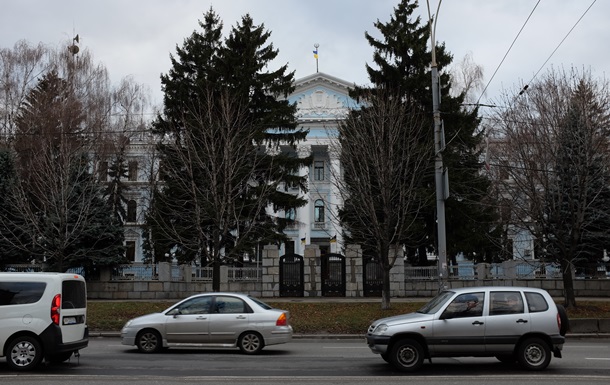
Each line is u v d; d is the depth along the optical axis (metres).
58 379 10.52
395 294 29.16
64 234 27.11
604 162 23.48
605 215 25.80
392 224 26.55
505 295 12.14
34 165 32.03
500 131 28.81
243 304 14.98
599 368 12.16
